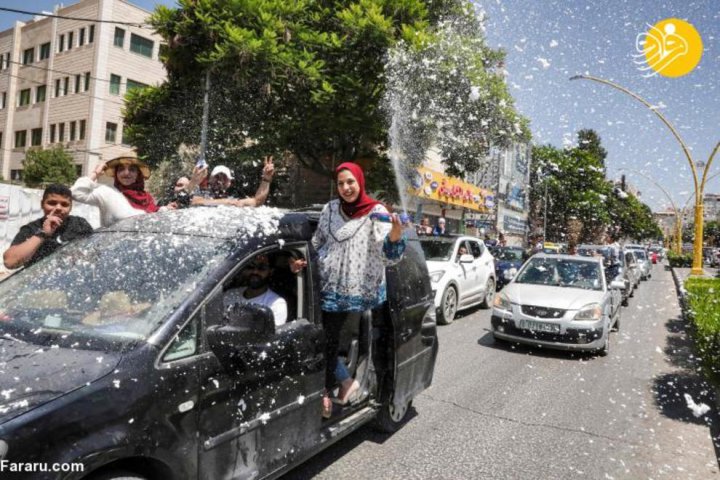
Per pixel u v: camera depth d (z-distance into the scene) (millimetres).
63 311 2512
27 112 31797
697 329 7219
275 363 2785
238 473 2533
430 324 4621
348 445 4086
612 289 8453
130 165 4297
